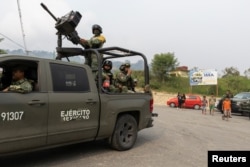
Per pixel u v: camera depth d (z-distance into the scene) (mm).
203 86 51250
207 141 9016
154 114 8438
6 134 4867
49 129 5496
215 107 23969
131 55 8211
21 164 5934
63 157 6527
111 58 8406
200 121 15664
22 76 5387
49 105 5480
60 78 5832
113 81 7859
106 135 6781
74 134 5965
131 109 7277
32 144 5266
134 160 6453
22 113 5074
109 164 6098
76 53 7219
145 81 8188
